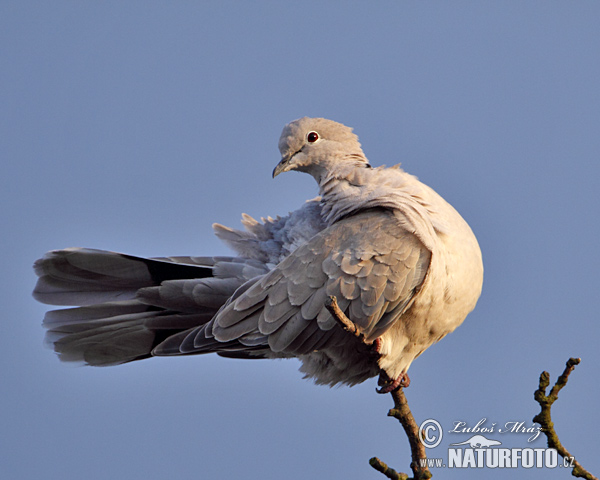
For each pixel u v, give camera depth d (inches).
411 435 388.2
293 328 398.6
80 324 469.7
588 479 331.6
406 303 398.3
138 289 475.5
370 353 409.1
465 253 414.6
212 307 466.6
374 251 394.6
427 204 418.6
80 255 474.9
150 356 471.2
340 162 470.6
